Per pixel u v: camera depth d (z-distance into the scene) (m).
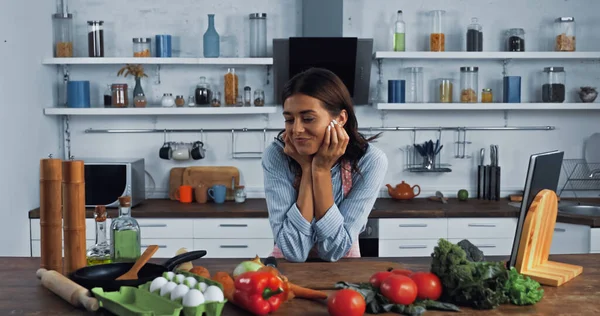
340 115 2.09
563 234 3.87
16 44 3.80
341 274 1.93
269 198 2.24
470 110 4.66
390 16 4.60
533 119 4.68
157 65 4.56
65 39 4.36
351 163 2.23
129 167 4.03
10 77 3.71
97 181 4.02
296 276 1.90
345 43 4.14
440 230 4.06
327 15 4.34
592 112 4.69
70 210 1.86
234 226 4.04
